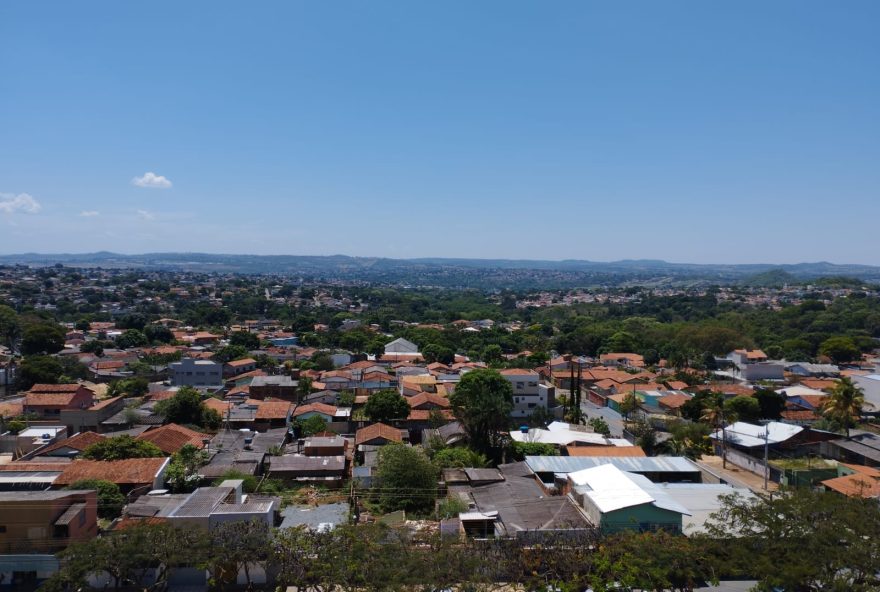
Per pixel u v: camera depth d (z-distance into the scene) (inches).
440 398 2992.1
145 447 2001.7
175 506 1542.8
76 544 1230.9
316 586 1214.3
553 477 1913.1
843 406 2429.9
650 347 5369.1
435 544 1264.8
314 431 2600.9
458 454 2065.7
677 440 2399.1
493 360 4596.5
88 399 2871.6
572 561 1229.7
